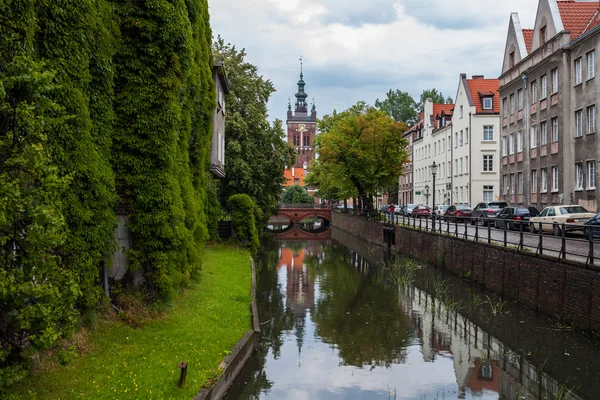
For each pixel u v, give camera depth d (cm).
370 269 3347
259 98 4350
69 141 1073
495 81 5959
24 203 644
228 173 3869
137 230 1396
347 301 2294
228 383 1099
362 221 5578
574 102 3297
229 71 4078
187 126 1755
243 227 3378
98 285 1255
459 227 3509
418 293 2453
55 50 1041
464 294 2308
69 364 964
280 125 4394
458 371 1359
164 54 1430
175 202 1447
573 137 3312
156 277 1408
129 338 1174
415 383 1277
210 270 2223
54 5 1028
